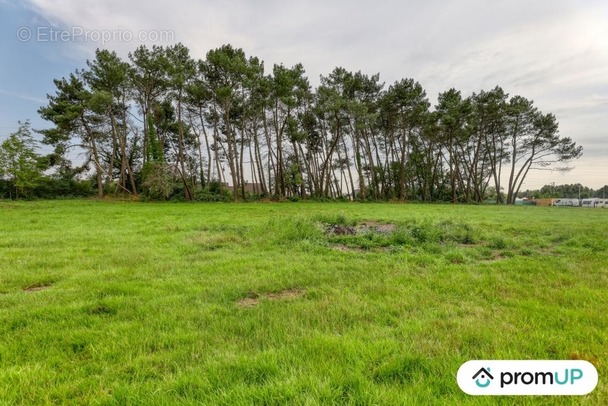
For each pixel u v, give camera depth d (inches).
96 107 1362.0
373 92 1766.7
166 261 265.1
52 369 106.1
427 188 2022.6
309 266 247.0
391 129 1866.4
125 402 88.9
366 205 1401.3
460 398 87.9
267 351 112.7
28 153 1469.0
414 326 133.7
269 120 1774.1
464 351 113.6
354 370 99.6
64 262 260.1
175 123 1701.5
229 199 1566.2
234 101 1533.0
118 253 292.5
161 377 101.0
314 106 1743.4
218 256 288.0
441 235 363.9
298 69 1656.0
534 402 86.9
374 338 123.4
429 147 1936.5
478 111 1744.6
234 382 95.4
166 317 147.5
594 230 447.5
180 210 896.9
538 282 201.3
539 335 124.0
